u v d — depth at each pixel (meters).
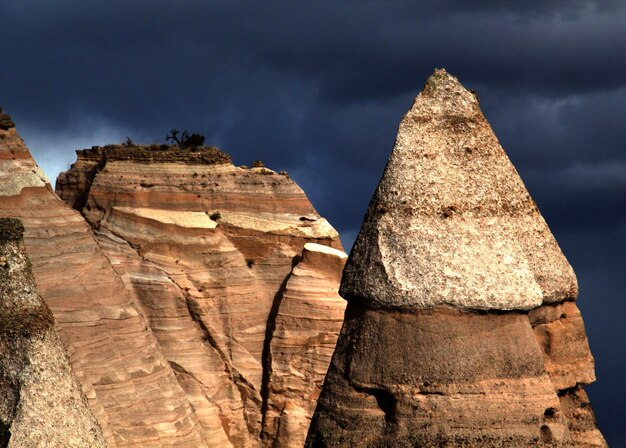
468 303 48.16
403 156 49.53
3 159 118.69
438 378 48.12
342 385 49.50
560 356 50.25
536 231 50.03
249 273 133.38
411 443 47.94
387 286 48.66
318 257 132.25
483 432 47.75
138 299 128.75
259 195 135.88
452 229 48.84
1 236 57.31
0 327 56.81
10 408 56.38
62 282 118.06
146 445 117.38
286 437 127.62
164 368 122.62
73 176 135.62
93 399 114.69
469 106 50.22
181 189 133.88
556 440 48.06
